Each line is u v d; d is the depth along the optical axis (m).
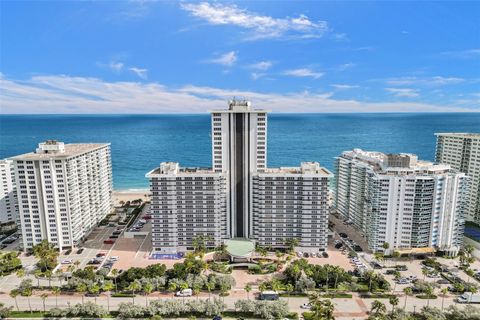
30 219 172.25
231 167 173.50
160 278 137.38
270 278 147.12
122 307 119.56
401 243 169.12
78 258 168.75
